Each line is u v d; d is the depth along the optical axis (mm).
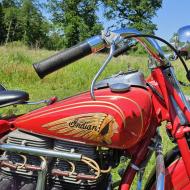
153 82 1054
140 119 974
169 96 1020
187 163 995
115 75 1039
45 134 998
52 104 1026
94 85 946
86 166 995
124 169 1070
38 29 21656
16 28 21734
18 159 1021
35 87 4137
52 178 1006
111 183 1053
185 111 1008
